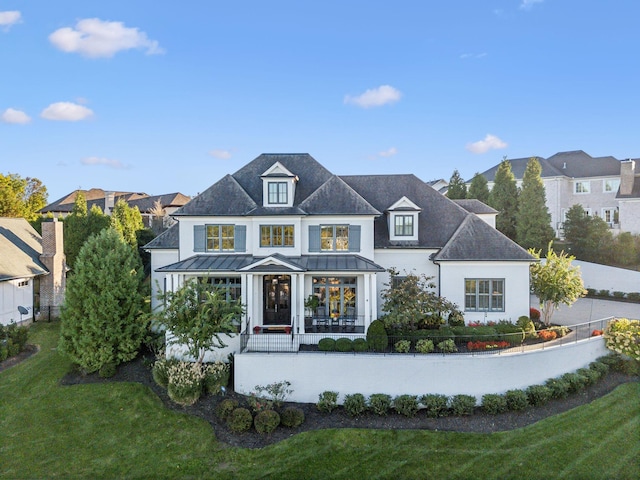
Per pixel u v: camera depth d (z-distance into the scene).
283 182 24.28
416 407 16.95
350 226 23.92
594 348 20.77
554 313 27.66
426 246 24.50
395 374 17.72
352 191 24.84
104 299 19.50
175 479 13.30
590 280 34.47
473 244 23.59
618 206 43.81
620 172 44.50
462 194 52.28
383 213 26.78
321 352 18.83
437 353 18.86
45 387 18.45
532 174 40.59
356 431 15.83
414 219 25.11
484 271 23.05
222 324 17.20
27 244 31.30
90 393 17.95
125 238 37.31
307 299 23.59
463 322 22.50
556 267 23.80
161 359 19.34
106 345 19.38
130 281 20.44
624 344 20.20
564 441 15.34
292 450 14.77
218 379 17.89
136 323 20.34
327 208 24.06
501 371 17.84
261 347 19.52
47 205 76.31
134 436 15.35
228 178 25.62
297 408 17.30
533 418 16.83
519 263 22.83
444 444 15.17
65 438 15.17
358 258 23.41
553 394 17.97
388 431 15.91
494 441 15.36
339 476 13.56
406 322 20.09
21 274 26.53
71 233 34.91
